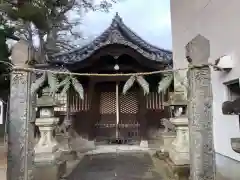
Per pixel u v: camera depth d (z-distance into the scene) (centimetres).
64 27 1137
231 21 510
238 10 478
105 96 1061
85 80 991
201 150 245
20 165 239
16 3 607
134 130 1023
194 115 249
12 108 244
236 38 489
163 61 880
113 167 568
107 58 938
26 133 243
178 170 408
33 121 252
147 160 655
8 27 792
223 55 548
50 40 1059
